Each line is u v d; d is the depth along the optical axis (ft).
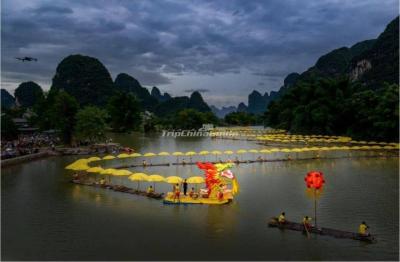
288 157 323.37
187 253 115.55
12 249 118.83
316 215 154.40
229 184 216.74
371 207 166.50
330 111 570.46
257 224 142.20
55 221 146.30
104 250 117.91
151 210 160.56
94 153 364.58
